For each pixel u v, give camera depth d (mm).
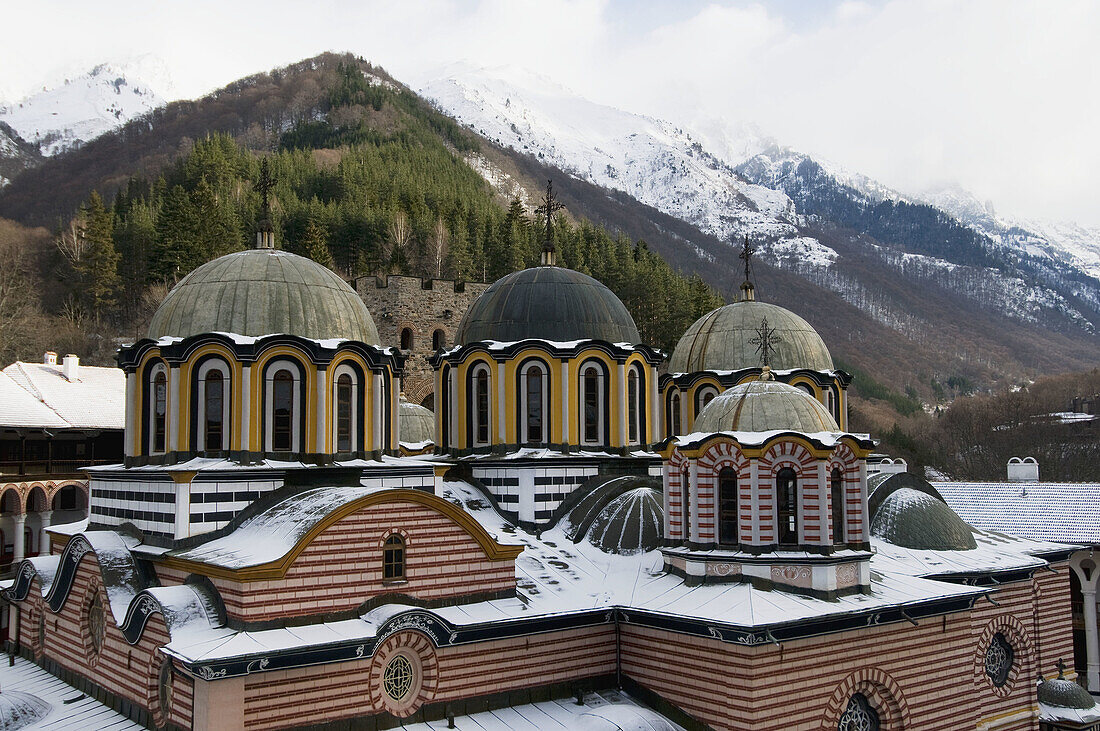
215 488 30891
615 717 28250
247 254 35750
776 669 28328
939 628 33031
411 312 113812
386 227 141625
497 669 30406
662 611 30469
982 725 38781
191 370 32250
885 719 31188
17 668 37781
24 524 70250
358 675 27531
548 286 41844
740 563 31500
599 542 36562
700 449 32281
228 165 151875
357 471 33531
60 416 71875
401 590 29438
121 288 127062
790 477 31641
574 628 32062
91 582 33031
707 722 29172
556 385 39219
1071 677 45438
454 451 41438
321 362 33250
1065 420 145125
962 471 137250
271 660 25266
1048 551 45188
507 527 37812
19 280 126562
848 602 30484
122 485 34094
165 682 28031
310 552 27625
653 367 43000
